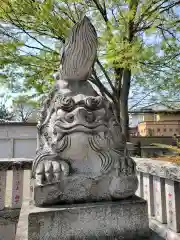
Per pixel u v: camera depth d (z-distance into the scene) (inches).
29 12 199.6
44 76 228.1
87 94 87.0
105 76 265.6
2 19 207.0
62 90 86.0
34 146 439.5
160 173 93.5
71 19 222.4
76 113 77.2
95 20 250.8
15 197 111.1
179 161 111.2
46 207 70.4
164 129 622.5
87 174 76.0
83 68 86.4
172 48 231.5
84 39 82.7
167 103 341.1
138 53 181.9
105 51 210.5
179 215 88.0
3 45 206.1
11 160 111.2
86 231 69.6
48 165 73.9
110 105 86.0
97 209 71.2
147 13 213.5
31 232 65.7
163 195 97.3
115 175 76.6
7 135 434.0
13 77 226.4
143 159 127.7
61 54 88.0
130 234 72.7
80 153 77.3
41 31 223.0
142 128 690.2
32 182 80.8
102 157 78.8
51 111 83.4
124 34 192.9
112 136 81.4
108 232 71.1
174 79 253.0
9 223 107.6
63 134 76.1
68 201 73.1
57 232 67.4
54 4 205.3
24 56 214.1
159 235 81.3
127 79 268.1
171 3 230.2
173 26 234.2
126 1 194.7
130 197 78.6
